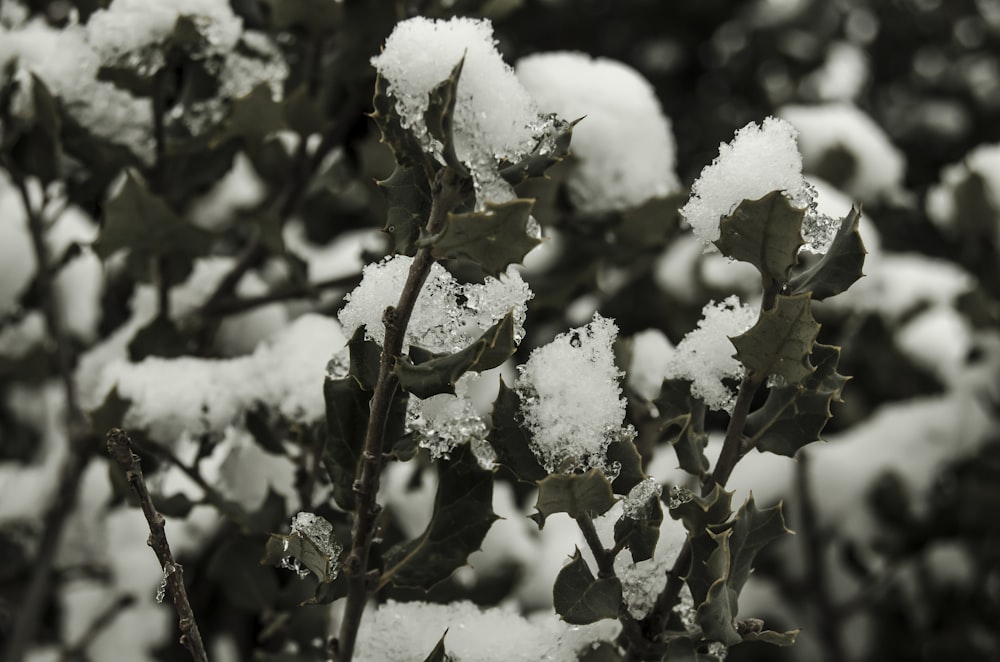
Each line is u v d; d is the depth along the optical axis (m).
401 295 0.87
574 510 0.88
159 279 1.15
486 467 0.93
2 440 1.61
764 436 0.91
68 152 1.17
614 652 0.96
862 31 2.93
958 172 1.74
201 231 1.13
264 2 1.20
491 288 0.90
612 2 2.89
